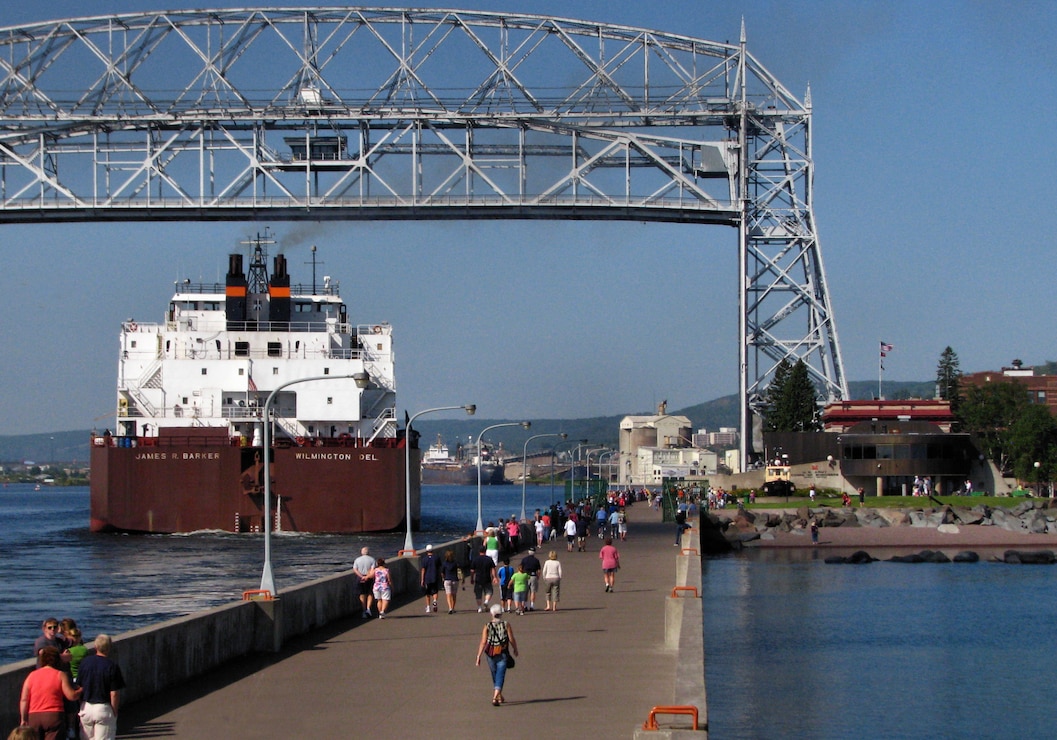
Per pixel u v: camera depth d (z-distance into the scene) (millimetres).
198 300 97625
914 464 119062
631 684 28516
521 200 113000
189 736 23375
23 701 19484
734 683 41500
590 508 105250
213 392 93375
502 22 113750
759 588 70062
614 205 113125
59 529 122062
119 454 91125
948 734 34781
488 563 42594
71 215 113062
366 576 40781
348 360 93812
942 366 185875
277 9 112438
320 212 113438
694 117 115438
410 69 113125
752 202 116562
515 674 29891
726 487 121125
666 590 49438
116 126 112938
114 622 50812
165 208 112625
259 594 33250
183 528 90625
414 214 113688
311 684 28625
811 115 115562
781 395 146875
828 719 36250
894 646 49125
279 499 90125
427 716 25047
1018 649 48469
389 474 90812
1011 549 95938
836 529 102938
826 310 116938
